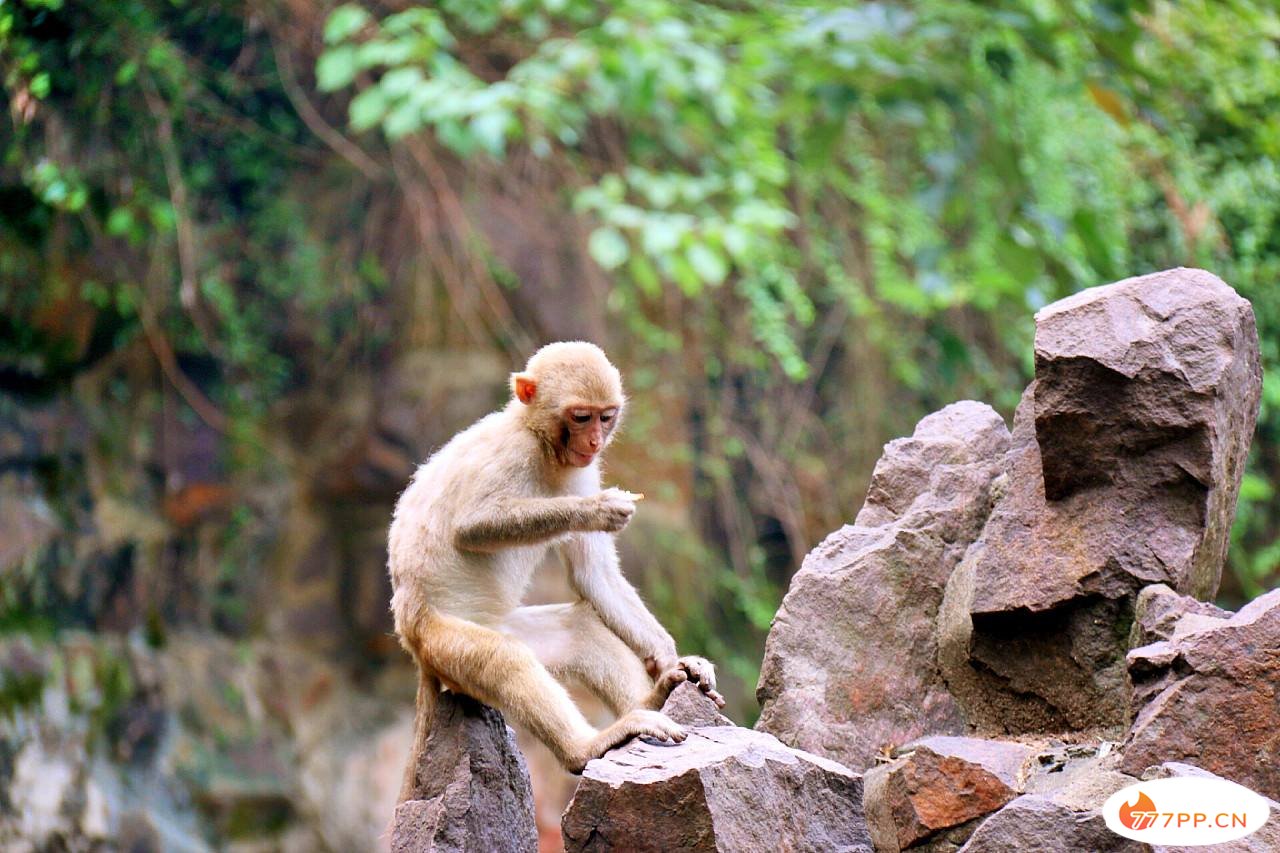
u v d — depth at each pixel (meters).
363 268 13.90
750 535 14.21
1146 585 4.74
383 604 13.66
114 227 10.98
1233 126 12.43
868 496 5.88
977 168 12.02
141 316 12.66
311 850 12.27
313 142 13.77
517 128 11.08
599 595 5.65
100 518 12.53
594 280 13.85
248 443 13.55
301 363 13.99
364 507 13.88
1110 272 10.80
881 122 13.66
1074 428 4.77
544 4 11.27
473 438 5.68
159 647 12.58
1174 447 4.73
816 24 10.79
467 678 5.07
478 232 13.80
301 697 13.10
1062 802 4.13
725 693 13.48
